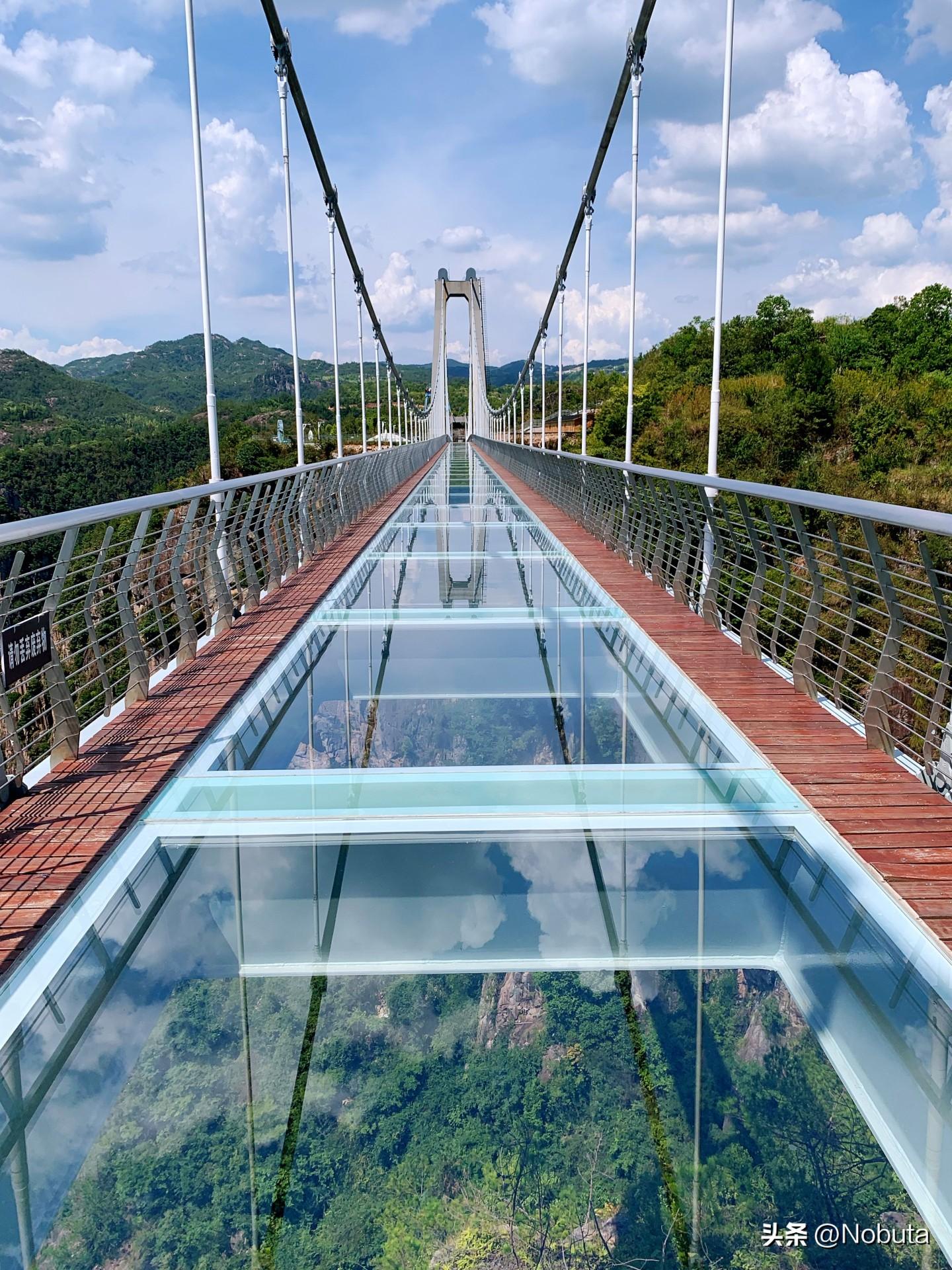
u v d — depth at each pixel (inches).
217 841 110.2
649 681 183.3
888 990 80.9
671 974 83.4
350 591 282.8
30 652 124.1
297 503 338.6
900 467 1620.3
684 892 97.3
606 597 268.7
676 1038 75.3
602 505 406.9
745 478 1759.4
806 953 86.1
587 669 192.1
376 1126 66.0
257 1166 62.1
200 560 211.6
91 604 148.0
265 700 170.4
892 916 92.3
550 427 2615.7
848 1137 64.3
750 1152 62.7
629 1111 67.2
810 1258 55.1
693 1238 57.0
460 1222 57.9
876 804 117.3
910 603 431.2
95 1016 78.0
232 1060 72.7
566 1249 55.7
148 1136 65.2
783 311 2544.3
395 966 84.4
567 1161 62.3
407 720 158.9
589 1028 75.5
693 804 119.6
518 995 80.0
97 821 113.3
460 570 324.8
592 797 122.0
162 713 158.1
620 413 2237.9
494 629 229.5
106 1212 59.1
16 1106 68.3
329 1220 58.2
